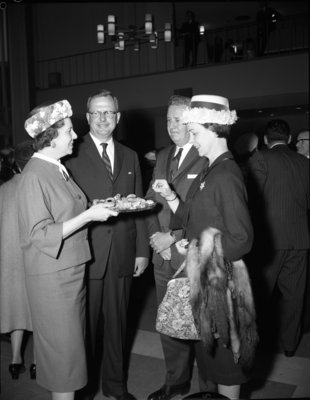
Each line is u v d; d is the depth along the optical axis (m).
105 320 2.46
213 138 1.85
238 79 9.33
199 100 1.86
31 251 1.93
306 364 2.86
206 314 1.75
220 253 1.73
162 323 1.95
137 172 2.65
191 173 2.43
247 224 1.71
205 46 12.71
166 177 2.55
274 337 3.22
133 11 12.61
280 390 2.52
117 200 2.13
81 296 2.03
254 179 2.98
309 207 3.10
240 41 13.52
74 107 11.37
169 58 11.68
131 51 12.63
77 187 2.12
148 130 11.88
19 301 2.68
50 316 1.94
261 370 2.77
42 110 1.96
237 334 1.76
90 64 13.24
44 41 13.80
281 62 8.83
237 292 1.77
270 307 3.50
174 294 1.94
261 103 9.82
